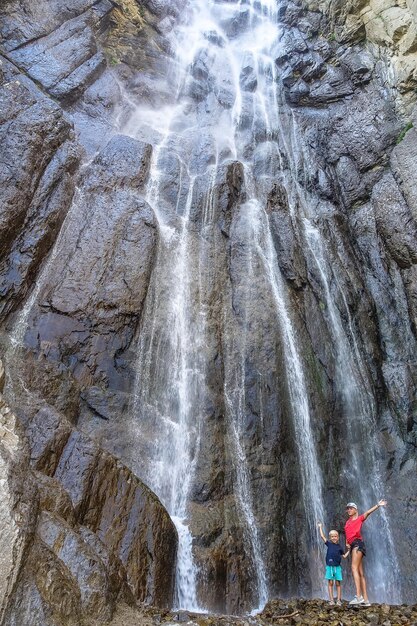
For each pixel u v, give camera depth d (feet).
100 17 66.18
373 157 59.16
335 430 43.39
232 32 81.10
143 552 27.32
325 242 54.75
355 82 65.21
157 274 44.32
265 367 41.93
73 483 27.50
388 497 42.09
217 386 40.68
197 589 29.55
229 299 46.42
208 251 48.96
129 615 20.44
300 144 64.90
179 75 72.23
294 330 46.26
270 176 59.67
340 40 68.59
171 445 36.37
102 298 39.52
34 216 40.40
